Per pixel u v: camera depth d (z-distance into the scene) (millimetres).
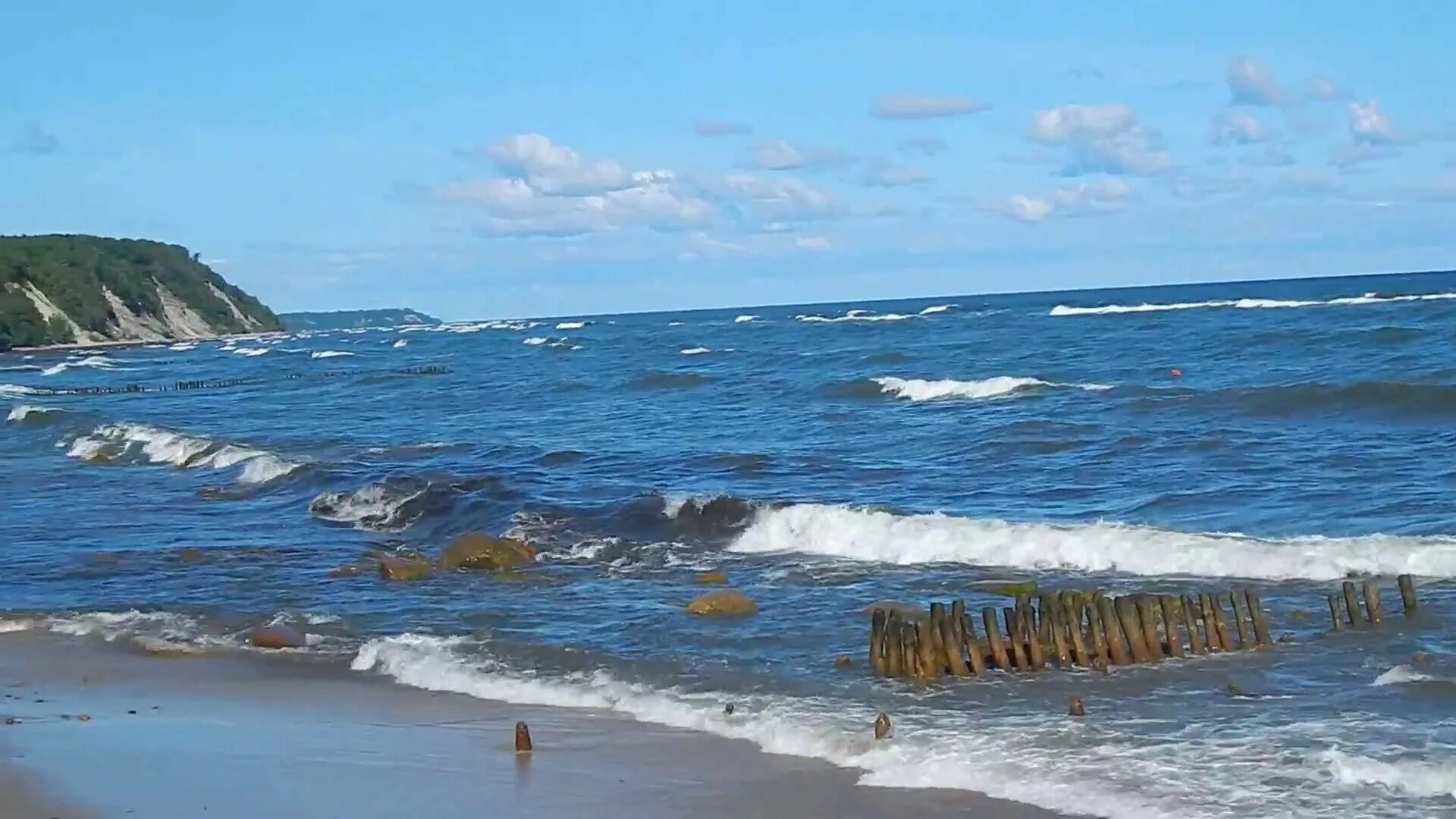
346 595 19375
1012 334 79500
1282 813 9547
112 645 16500
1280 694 12672
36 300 159500
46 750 11828
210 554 22922
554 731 12258
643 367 70312
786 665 14469
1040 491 25609
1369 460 26516
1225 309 90250
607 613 17484
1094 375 50062
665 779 10781
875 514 21828
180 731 12469
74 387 78312
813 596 18141
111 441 41594
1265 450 28500
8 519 27703
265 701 13719
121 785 10805
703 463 30594
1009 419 36812
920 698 12961
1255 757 10789
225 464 35156
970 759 10961
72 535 25359
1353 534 20172
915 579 19094
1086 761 10836
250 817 10008
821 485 27469
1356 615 15062
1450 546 18000
